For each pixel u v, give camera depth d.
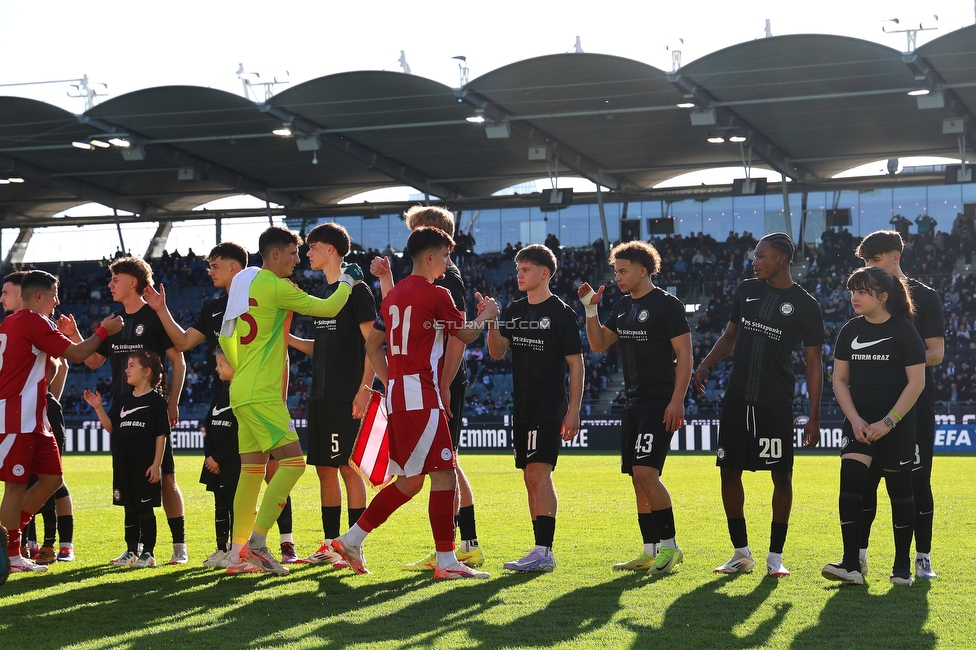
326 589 5.15
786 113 23.81
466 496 6.01
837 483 12.25
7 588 5.27
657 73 20.83
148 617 4.48
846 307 28.28
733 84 21.48
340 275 6.38
